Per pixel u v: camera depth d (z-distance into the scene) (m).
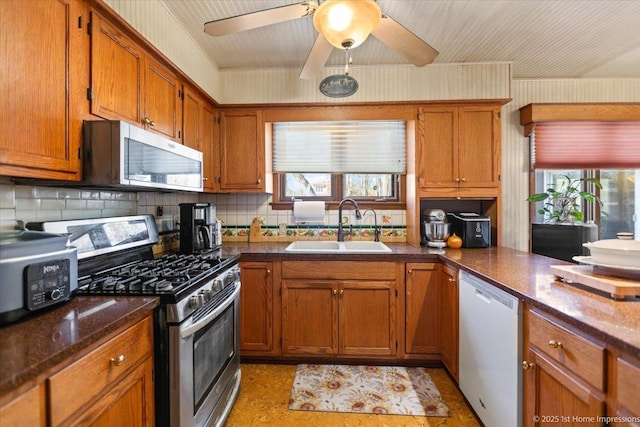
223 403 1.64
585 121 2.81
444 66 2.59
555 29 2.12
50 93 1.07
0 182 1.18
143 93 1.60
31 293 0.94
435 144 2.55
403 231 2.87
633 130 2.82
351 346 2.25
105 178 1.24
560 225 2.66
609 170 2.92
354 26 1.32
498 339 1.42
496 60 2.55
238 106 2.64
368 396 1.94
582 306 1.04
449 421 1.72
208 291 1.43
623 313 0.98
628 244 1.27
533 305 1.15
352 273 2.25
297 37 2.19
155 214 2.21
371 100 2.60
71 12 1.15
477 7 1.87
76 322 0.92
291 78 2.65
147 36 1.67
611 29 2.12
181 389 1.20
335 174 2.98
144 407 1.12
